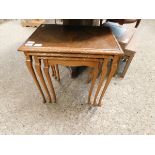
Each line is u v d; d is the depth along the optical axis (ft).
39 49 2.52
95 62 2.82
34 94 4.23
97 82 4.60
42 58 2.76
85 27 3.31
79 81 4.67
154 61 5.69
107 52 2.49
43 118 3.63
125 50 4.10
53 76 4.82
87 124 3.52
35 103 3.98
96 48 2.56
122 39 4.15
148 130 3.43
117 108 3.88
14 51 6.19
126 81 4.71
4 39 7.12
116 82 4.66
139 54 6.10
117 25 4.92
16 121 3.56
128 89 4.43
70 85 4.53
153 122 3.59
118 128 3.45
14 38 7.22
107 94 4.25
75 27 3.30
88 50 2.50
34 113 3.74
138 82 4.69
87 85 4.52
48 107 3.88
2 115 3.68
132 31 4.66
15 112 3.76
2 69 5.17
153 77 4.91
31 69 3.00
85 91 4.33
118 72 5.07
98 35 2.98
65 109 3.83
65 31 3.12
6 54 5.99
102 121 3.58
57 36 2.93
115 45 2.65
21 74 4.95
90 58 2.71
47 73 3.13
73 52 2.52
